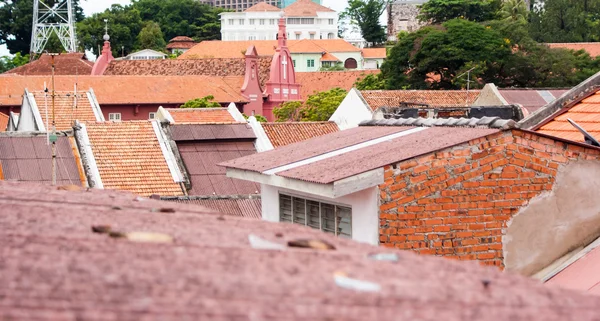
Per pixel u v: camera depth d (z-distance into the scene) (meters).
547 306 4.37
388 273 4.74
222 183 35.28
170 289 4.01
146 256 4.68
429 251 11.70
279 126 43.97
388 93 52.66
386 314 3.86
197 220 6.68
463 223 11.84
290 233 6.31
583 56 76.38
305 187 12.05
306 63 136.75
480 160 11.91
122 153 35.72
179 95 79.12
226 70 93.12
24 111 51.81
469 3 109.12
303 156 13.80
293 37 181.00
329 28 184.00
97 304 3.74
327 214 12.80
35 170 33.50
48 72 98.31
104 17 150.00
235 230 6.11
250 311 3.74
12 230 5.46
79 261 4.48
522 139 12.07
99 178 33.75
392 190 11.53
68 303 3.74
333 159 12.72
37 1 123.88
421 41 74.50
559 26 105.62
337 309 3.87
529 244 12.11
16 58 125.31
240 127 39.69
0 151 34.00
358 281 4.41
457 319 3.89
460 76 69.38
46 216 6.26
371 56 145.88
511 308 4.22
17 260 4.47
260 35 178.75
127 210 7.11
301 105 74.31
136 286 4.03
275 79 90.94
